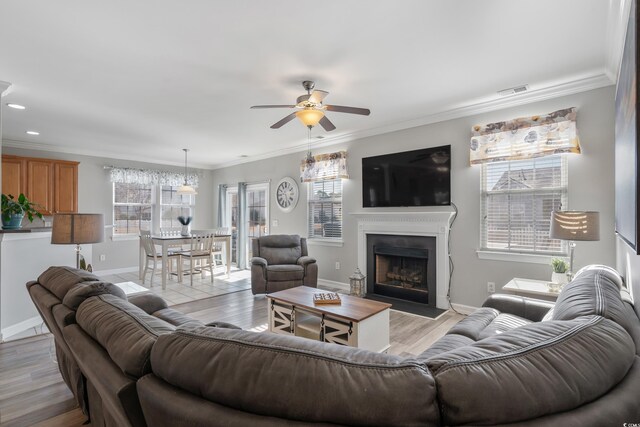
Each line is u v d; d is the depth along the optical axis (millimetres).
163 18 2061
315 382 756
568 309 1308
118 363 1030
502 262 3572
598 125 2977
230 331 963
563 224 2625
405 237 4398
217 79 2971
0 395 2199
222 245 7535
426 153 4148
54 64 2678
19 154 5387
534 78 2955
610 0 1868
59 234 2631
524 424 704
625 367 890
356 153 4973
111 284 1721
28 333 3330
